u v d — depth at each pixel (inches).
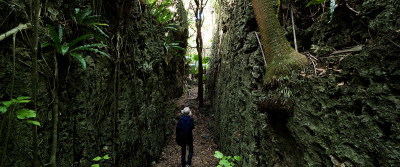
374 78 30.5
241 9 107.3
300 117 46.7
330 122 37.9
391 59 28.2
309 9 66.0
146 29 116.2
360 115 31.9
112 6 80.0
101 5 71.1
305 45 63.1
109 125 75.7
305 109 45.3
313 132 42.2
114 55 79.2
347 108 34.7
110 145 74.8
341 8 46.8
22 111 31.3
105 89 73.5
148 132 110.7
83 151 60.4
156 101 130.6
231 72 125.6
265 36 61.5
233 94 113.5
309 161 42.7
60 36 47.5
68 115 55.4
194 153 131.2
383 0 34.2
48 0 49.2
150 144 112.3
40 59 45.6
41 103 45.9
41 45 43.5
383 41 30.5
